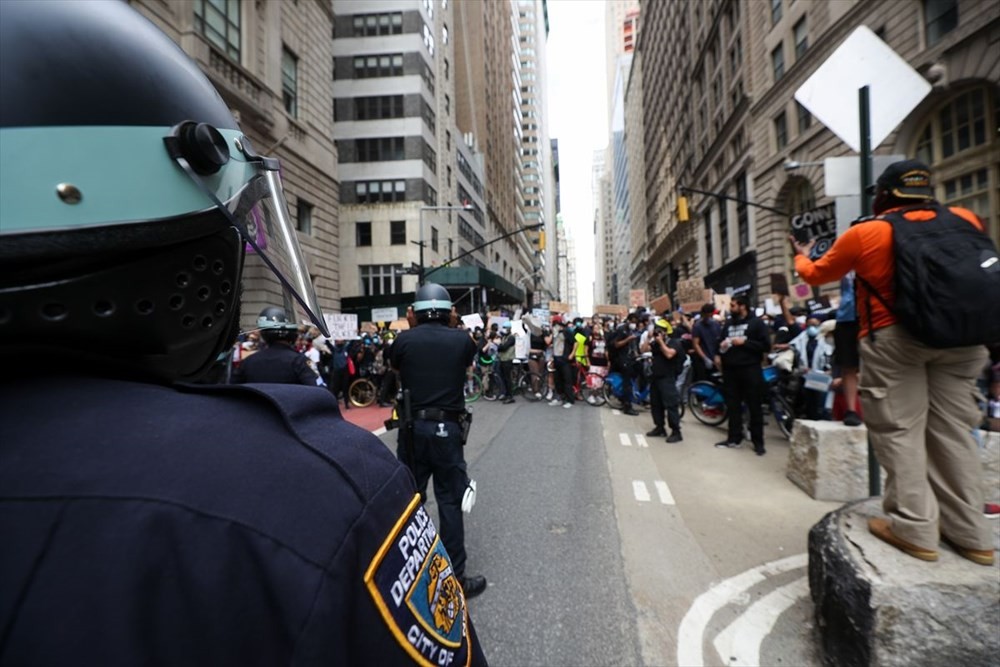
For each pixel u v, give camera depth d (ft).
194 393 2.07
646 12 222.69
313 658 1.50
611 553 11.44
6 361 1.80
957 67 42.34
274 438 1.89
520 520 13.55
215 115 2.32
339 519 1.77
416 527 2.14
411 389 10.02
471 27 203.92
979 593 6.35
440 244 130.52
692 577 10.30
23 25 1.71
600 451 20.86
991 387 13.15
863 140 11.12
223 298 2.28
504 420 28.84
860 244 7.24
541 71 498.28
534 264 377.91
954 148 44.11
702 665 7.72
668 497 15.03
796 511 13.51
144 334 1.95
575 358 35.68
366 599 1.76
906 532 7.08
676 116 158.40
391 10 118.42
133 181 1.79
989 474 10.90
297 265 2.88
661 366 22.50
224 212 2.10
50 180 1.61
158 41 2.26
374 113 118.01
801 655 7.80
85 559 1.38
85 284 1.72
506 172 263.08
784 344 25.40
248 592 1.52
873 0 53.06
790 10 71.05
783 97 73.61
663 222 189.37
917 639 6.31
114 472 1.53
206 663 1.43
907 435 7.14
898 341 7.02
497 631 8.70
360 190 117.39
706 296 50.90
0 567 1.34
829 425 15.03
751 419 19.74
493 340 41.50
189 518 1.51
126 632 1.34
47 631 1.30
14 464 1.49
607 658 7.94
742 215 93.40
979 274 6.16
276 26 63.26
